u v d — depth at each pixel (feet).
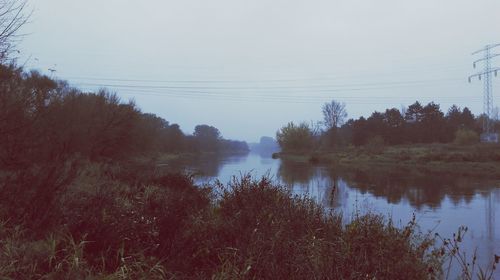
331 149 273.33
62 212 19.99
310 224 23.58
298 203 28.53
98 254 16.11
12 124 27.25
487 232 38.17
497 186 79.15
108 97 97.81
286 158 256.32
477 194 67.46
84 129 72.33
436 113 288.51
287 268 15.39
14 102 27.17
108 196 23.57
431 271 17.53
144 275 14.71
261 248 16.93
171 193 32.50
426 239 23.71
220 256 18.17
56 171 23.15
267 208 24.44
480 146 162.50
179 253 18.01
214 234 20.42
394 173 113.29
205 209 28.66
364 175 106.83
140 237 18.56
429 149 200.23
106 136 85.97
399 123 291.17
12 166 27.43
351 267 15.05
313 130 304.50
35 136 29.66
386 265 15.71
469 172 110.83
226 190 31.50
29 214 18.74
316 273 14.70
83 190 29.81
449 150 183.52
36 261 14.58
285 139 291.99
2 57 25.39
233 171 112.88
